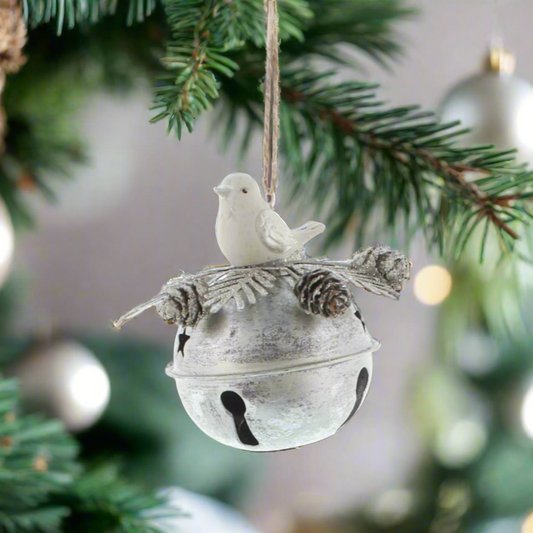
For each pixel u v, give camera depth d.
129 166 1.56
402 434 1.59
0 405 0.73
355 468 1.63
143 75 0.83
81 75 0.85
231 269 0.55
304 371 0.54
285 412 0.54
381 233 0.77
